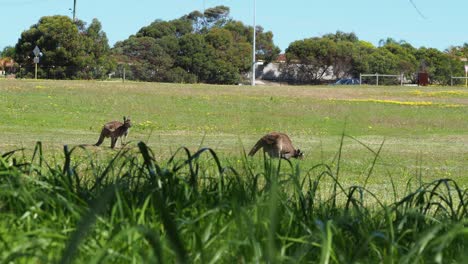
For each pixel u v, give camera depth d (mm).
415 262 4965
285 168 17094
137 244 5242
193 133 31094
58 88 47406
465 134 33219
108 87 50750
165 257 5035
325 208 7039
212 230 5664
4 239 5246
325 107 44250
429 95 58625
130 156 8023
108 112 37375
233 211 5508
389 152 24016
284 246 5262
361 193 7168
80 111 37000
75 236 4371
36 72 75688
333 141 28250
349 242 6145
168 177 6531
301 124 35938
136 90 49406
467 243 5512
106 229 5512
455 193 13141
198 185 7316
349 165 18891
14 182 6496
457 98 56469
